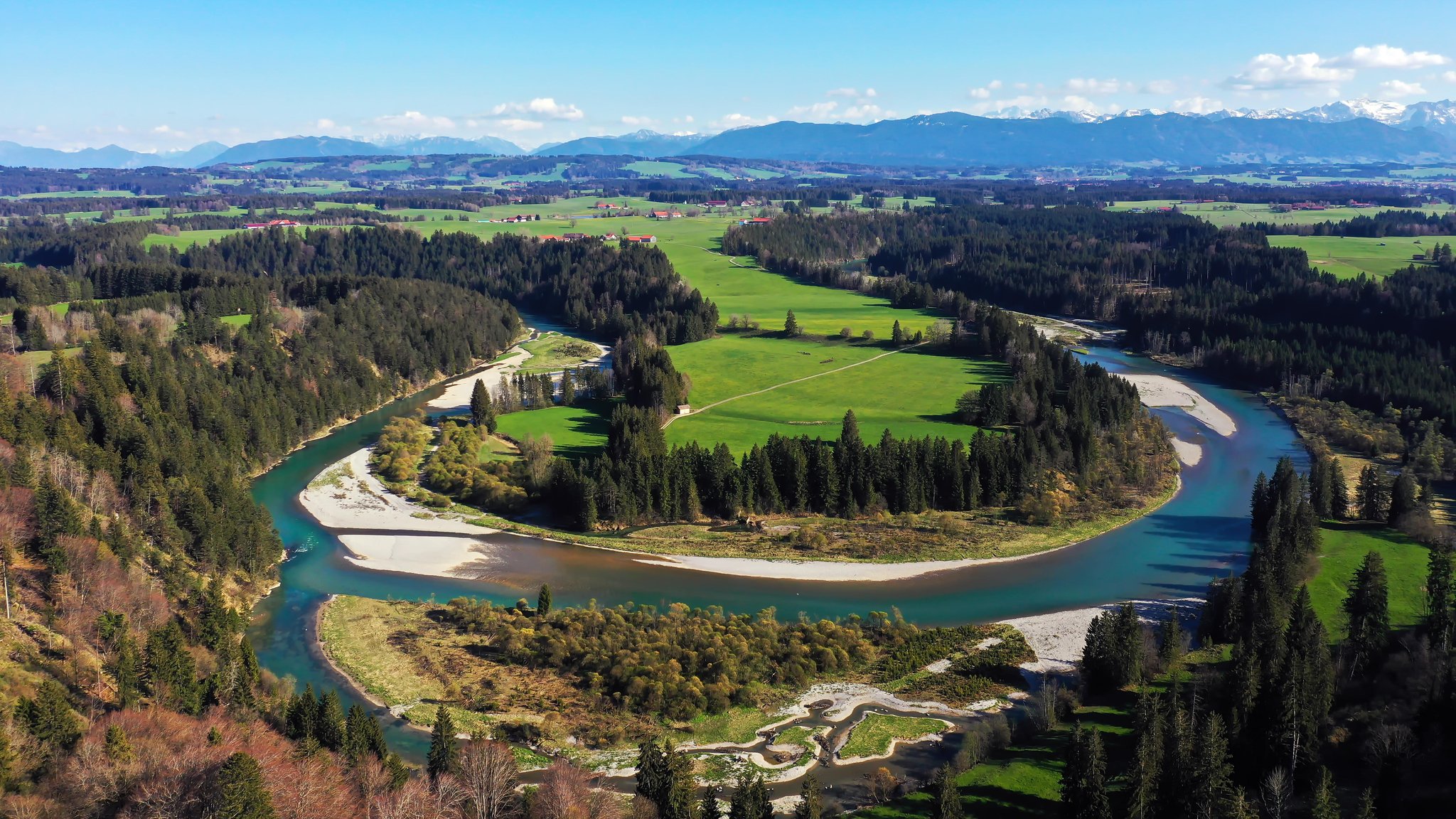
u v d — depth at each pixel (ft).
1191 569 542.98
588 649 433.07
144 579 460.55
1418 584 480.23
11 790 293.84
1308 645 370.53
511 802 321.52
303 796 295.89
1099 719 376.68
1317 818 279.69
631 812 321.32
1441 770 307.37
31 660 372.58
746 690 406.41
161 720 339.57
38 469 515.09
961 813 314.35
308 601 504.02
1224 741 314.35
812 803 306.76
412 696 407.03
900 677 424.46
